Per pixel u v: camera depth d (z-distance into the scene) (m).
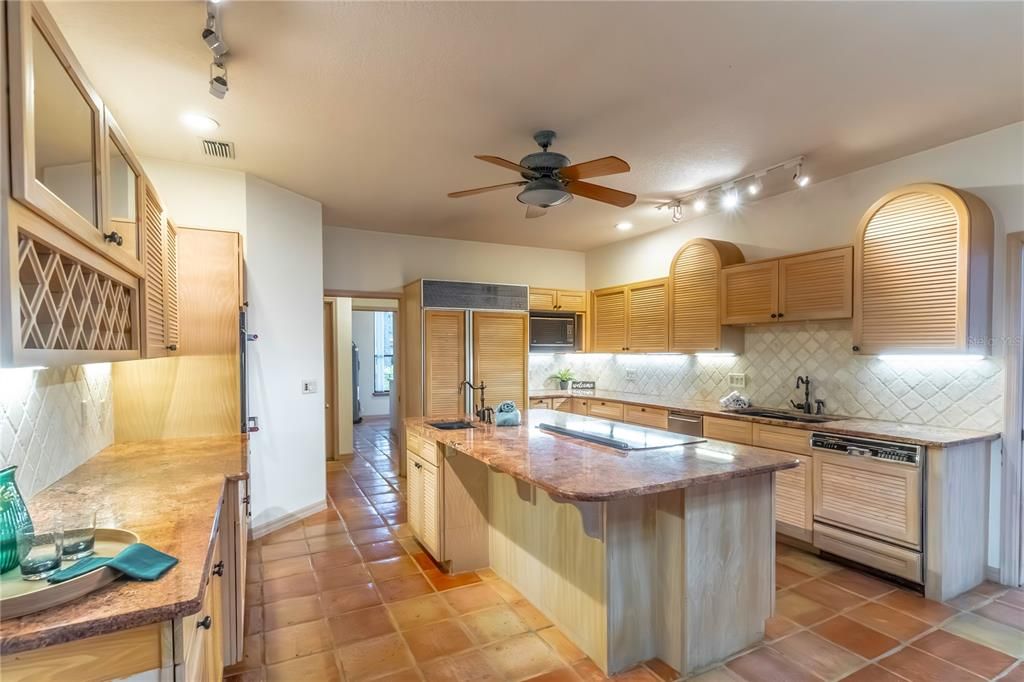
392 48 2.04
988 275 2.86
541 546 2.57
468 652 2.25
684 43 2.02
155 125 2.73
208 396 3.04
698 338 4.46
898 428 3.07
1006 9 1.81
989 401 2.92
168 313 2.59
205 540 1.37
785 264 3.73
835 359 3.70
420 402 4.90
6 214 1.00
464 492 3.05
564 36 1.97
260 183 3.62
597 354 6.30
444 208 4.40
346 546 3.44
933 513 2.64
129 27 1.89
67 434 2.11
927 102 2.54
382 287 5.33
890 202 3.09
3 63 1.01
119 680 1.00
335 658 2.21
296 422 3.92
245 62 2.13
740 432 3.75
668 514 2.14
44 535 1.19
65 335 1.34
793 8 1.81
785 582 2.88
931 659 2.16
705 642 2.12
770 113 2.65
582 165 2.46
